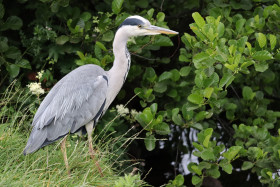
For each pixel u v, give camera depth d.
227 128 12.49
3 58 10.95
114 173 10.03
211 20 8.85
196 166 9.29
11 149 9.24
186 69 10.16
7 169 8.49
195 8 12.27
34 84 9.73
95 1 12.49
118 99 12.16
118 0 10.30
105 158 9.89
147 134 9.80
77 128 8.95
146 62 12.17
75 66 11.38
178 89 11.16
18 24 11.17
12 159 8.60
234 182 13.52
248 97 11.30
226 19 10.37
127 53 9.41
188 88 11.08
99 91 9.05
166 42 10.38
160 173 13.85
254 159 9.89
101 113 9.30
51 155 9.48
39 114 8.77
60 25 11.30
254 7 11.02
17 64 11.15
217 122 13.84
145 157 14.12
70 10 10.81
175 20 13.08
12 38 12.24
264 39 8.47
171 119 10.36
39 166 9.09
